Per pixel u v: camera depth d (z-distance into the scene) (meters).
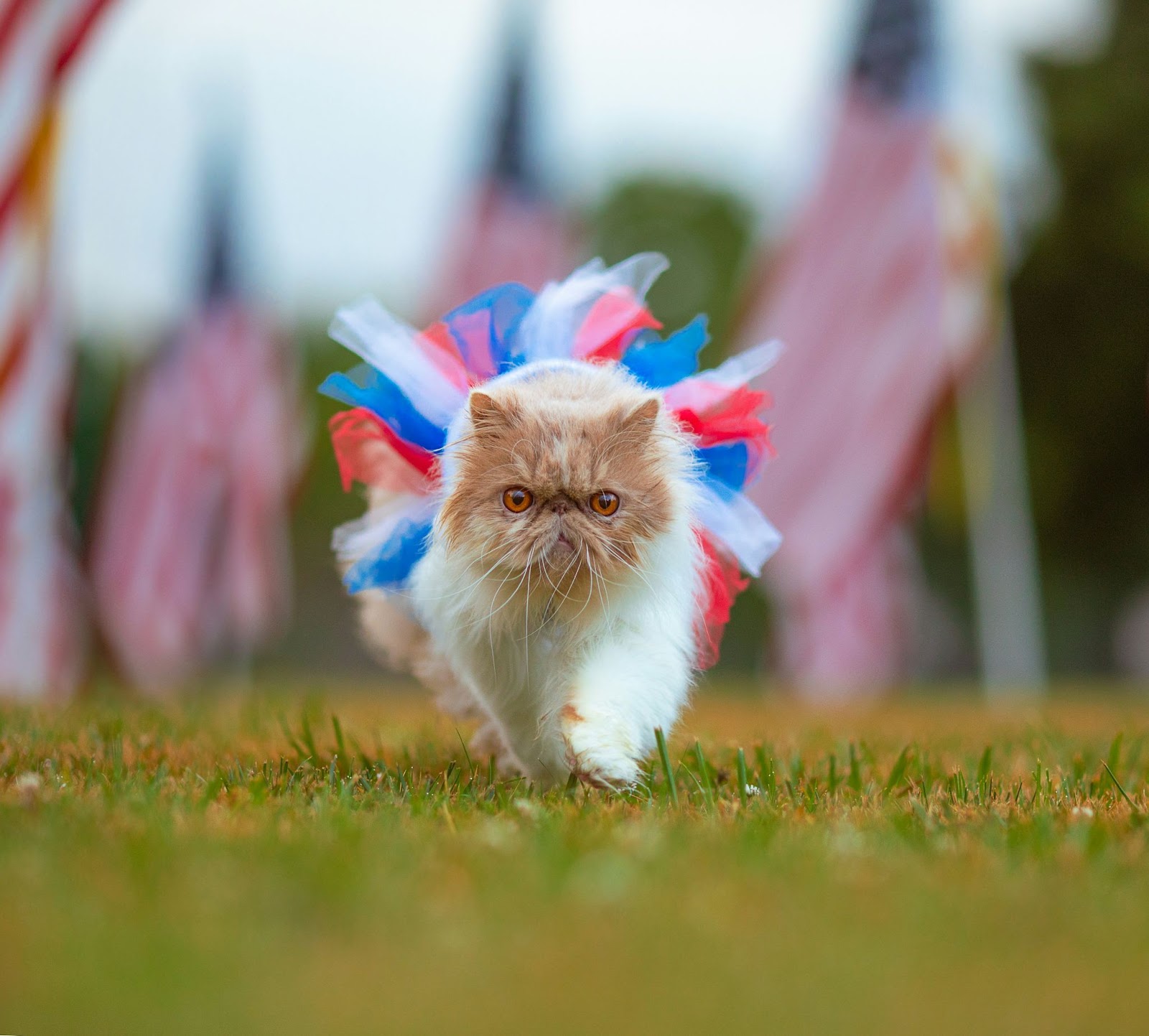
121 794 5.39
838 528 18.23
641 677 5.82
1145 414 36.44
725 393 6.89
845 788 6.36
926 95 17.89
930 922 3.59
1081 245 35.16
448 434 6.32
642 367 7.20
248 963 3.17
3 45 12.83
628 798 5.71
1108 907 3.78
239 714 10.64
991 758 7.51
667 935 3.45
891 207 17.97
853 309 18.14
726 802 5.59
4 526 13.60
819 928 3.54
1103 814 5.41
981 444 20.08
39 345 13.57
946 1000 3.06
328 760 7.16
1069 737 9.41
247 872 3.93
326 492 54.50
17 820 4.70
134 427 25.34
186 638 24.36
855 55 18.22
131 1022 2.85
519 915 3.58
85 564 27.94
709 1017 2.95
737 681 48.22
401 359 6.73
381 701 16.72
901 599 18.95
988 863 4.30
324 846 4.29
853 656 18.31
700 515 6.56
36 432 13.64
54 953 3.20
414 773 6.44
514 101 26.30
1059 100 34.78
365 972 3.14
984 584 24.16
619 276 7.92
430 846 4.39
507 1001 3.01
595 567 5.72
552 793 5.94
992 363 19.98
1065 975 3.23
